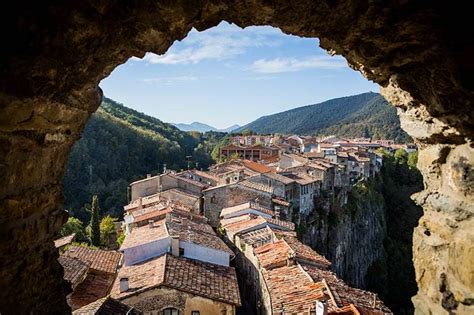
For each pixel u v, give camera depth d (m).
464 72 4.12
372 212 56.22
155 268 17.66
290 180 41.38
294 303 14.83
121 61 5.05
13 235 4.34
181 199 38.28
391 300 45.88
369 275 49.94
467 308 4.58
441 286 4.97
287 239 23.34
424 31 4.26
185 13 4.36
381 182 65.50
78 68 4.46
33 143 4.46
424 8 4.09
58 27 3.93
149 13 4.27
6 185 4.15
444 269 4.96
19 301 4.57
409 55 4.60
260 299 20.00
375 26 4.55
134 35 4.56
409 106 5.37
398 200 64.94
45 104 4.30
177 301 15.73
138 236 22.14
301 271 17.47
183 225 24.17
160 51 4.95
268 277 18.09
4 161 4.05
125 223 35.22
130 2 4.13
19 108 4.00
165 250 19.67
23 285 4.66
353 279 46.53
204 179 47.97
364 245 51.16
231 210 33.19
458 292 4.69
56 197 5.41
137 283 16.55
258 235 25.59
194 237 21.30
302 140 97.25
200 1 4.29
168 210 28.98
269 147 83.25
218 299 15.96
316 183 46.59
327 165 51.72
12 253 4.36
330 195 48.00
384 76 5.42
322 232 43.94
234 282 18.41
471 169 4.59
